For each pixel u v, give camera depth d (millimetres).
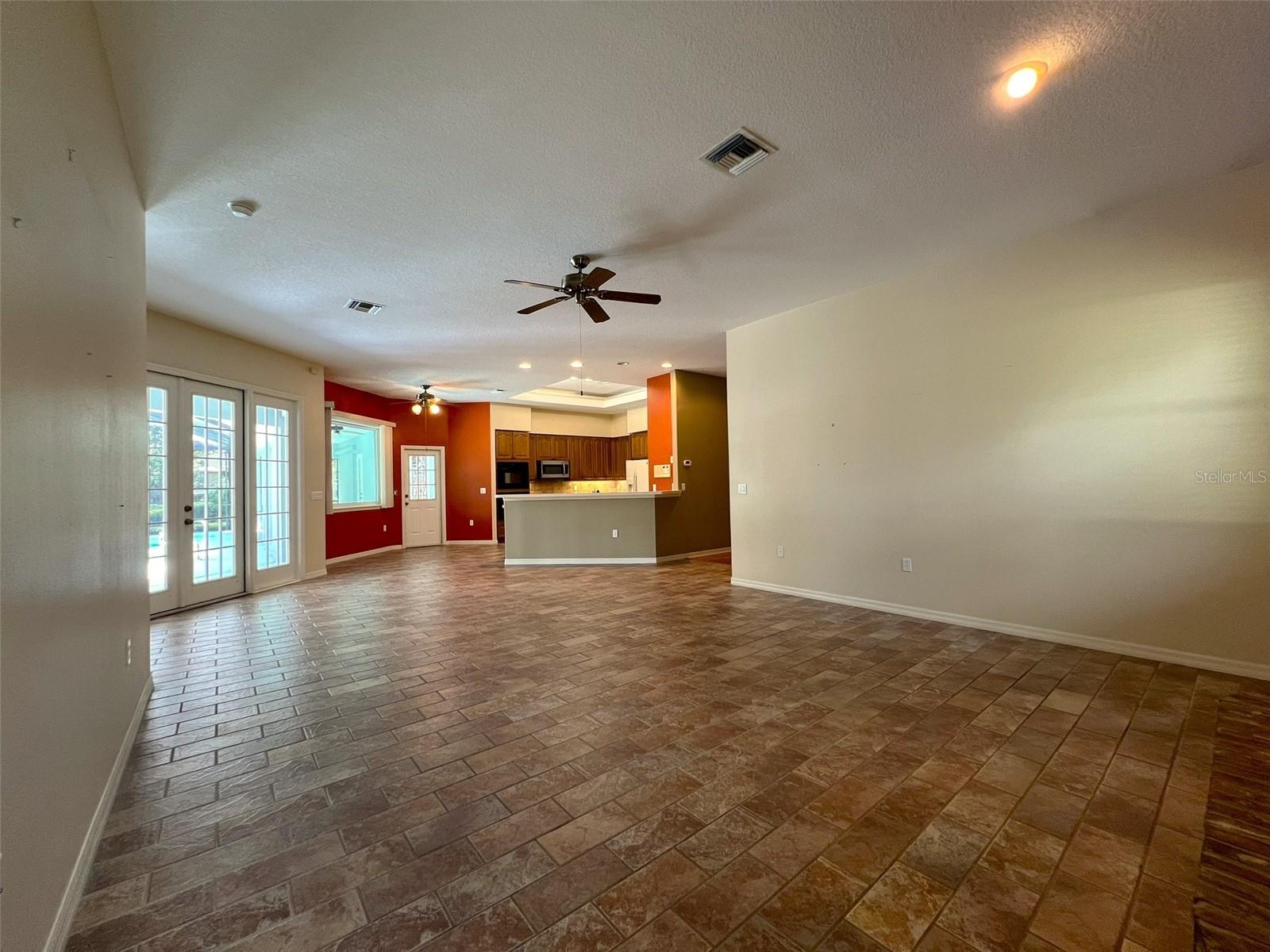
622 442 11297
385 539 9094
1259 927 1252
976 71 2053
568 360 6691
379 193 2781
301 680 3041
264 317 4715
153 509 4555
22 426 1160
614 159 2555
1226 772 1941
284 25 1754
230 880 1506
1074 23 1842
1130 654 3139
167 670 3209
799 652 3373
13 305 1121
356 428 8867
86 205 1667
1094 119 2344
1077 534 3318
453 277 3891
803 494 4898
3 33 1107
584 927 1325
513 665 3248
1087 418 3266
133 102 2078
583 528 7262
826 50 1938
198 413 4973
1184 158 2648
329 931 1325
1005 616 3639
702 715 2510
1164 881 1443
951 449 3877
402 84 2039
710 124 2328
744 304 4746
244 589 5453
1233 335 2801
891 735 2281
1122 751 2100
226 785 1982
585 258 3594
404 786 1962
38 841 1200
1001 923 1322
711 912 1367
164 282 3895
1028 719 2393
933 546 4000
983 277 3680
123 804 1867
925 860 1543
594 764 2096
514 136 2369
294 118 2207
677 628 3977
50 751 1286
